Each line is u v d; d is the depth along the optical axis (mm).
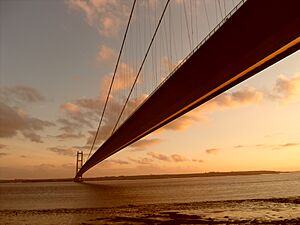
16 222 28438
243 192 69250
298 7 11148
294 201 40938
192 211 32656
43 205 47000
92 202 49594
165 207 37094
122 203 45906
